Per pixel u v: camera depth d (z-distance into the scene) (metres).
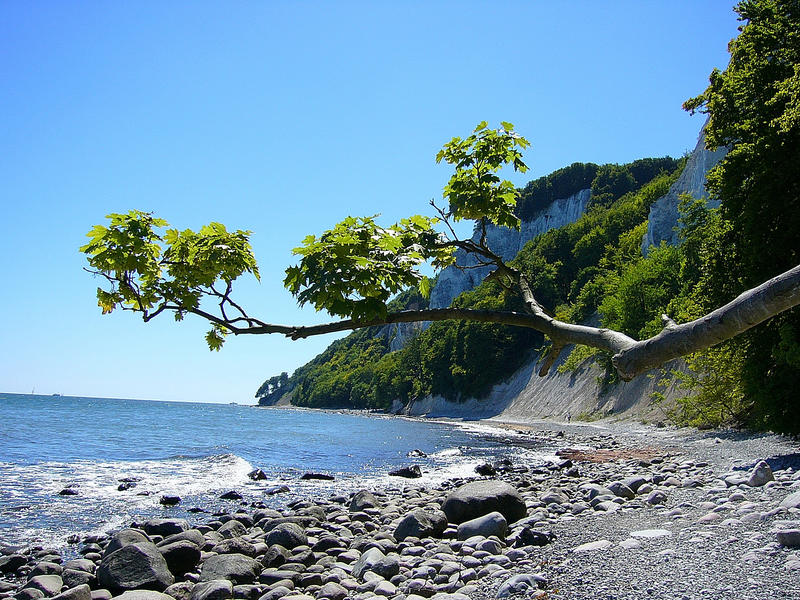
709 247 20.53
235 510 15.48
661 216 75.06
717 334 2.07
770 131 17.20
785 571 5.63
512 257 152.75
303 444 38.88
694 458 20.55
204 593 7.63
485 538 9.36
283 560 9.34
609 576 6.21
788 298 1.86
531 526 10.30
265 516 13.61
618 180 141.12
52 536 12.61
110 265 4.39
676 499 11.73
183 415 99.31
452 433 51.56
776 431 17.88
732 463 17.59
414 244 4.45
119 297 4.51
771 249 17.08
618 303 59.16
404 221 4.94
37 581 8.60
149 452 31.92
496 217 4.98
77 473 22.28
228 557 8.88
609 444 32.12
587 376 64.75
